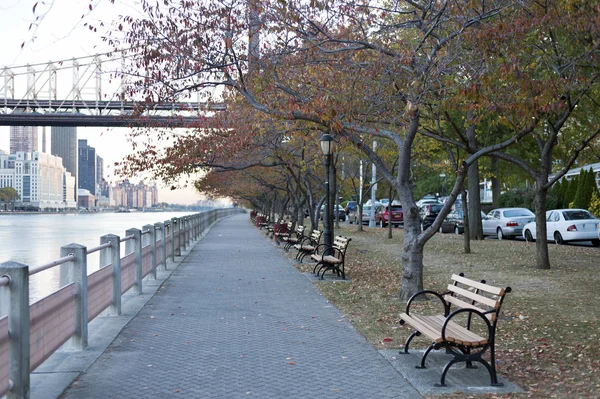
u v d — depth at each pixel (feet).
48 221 293.02
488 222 98.94
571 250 70.03
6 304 17.46
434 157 97.55
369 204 174.09
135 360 23.50
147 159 73.51
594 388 20.03
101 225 226.38
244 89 39.50
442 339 20.56
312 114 37.83
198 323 30.91
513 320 31.53
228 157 70.44
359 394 19.48
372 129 40.75
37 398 18.81
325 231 62.23
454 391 19.83
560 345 26.05
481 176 115.44
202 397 19.11
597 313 32.89
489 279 47.34
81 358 23.53
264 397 19.15
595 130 51.03
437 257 65.62
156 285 45.01
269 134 65.87
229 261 64.69
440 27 38.32
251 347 25.75
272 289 43.45
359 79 39.14
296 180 85.92
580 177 111.04
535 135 49.34
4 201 572.10
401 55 38.60
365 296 39.91
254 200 210.38
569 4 36.47
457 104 41.47
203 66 40.57
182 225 79.20
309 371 22.09
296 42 40.81
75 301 24.75
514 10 38.81
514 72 35.94
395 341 26.91
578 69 43.50
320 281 47.83
